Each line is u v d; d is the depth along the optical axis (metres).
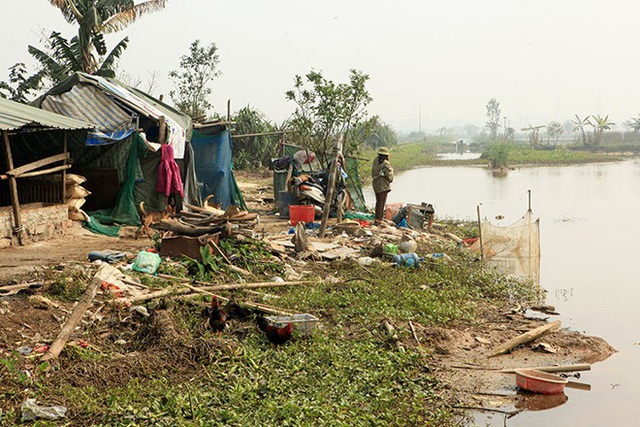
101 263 12.68
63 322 9.85
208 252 13.55
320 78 26.33
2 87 29.75
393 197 37.38
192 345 9.29
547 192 40.97
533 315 13.66
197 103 44.66
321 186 21.89
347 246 17.77
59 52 29.88
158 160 18.58
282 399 8.13
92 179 18.41
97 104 19.17
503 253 17.20
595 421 8.71
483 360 10.84
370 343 10.60
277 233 19.28
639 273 17.98
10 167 14.80
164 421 7.27
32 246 15.12
